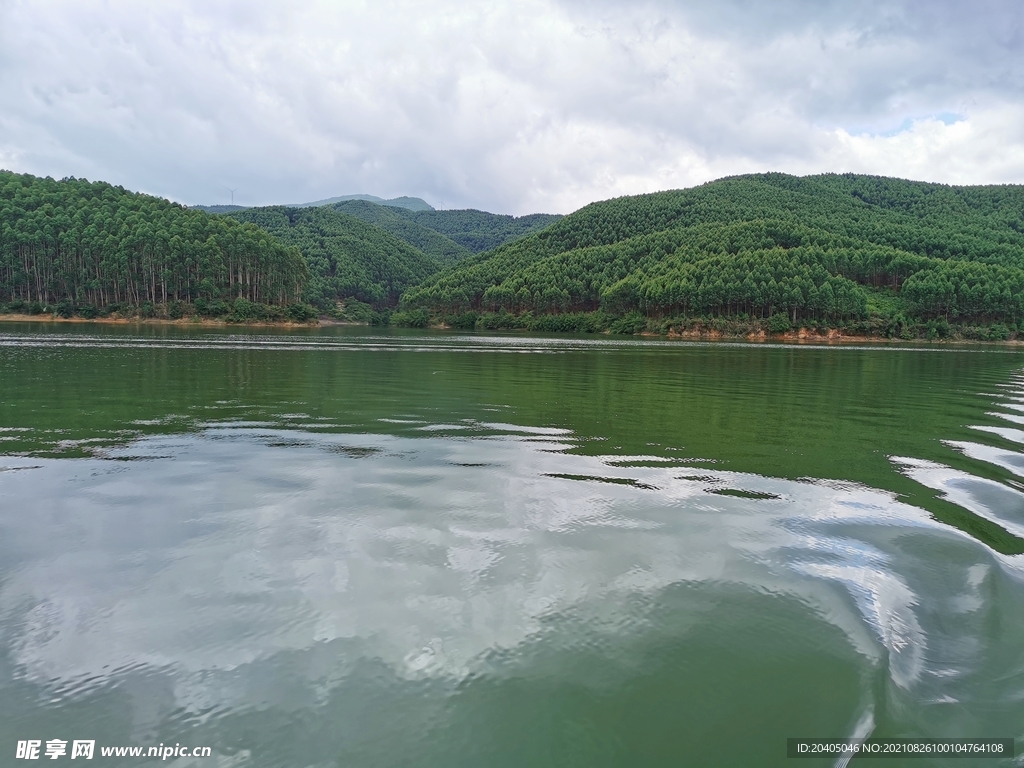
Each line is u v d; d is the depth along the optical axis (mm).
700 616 5797
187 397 19031
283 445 12445
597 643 5324
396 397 20031
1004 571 6996
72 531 7535
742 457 12172
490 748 4129
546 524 8023
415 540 7391
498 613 5742
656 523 8172
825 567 6953
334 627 5445
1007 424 17047
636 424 15797
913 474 11164
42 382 21797
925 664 5227
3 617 5508
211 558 6793
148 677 4742
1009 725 4512
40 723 4242
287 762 3961
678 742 4234
